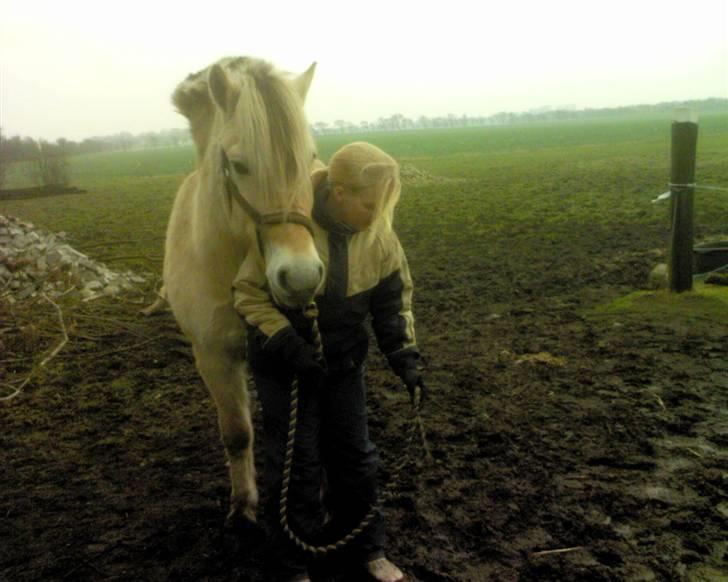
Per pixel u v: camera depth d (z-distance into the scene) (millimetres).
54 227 15945
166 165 49531
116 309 7246
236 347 2984
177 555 3043
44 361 5641
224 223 2744
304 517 2602
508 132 84812
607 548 2871
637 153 31312
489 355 5293
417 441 3926
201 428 4359
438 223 13156
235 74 2562
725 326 5488
